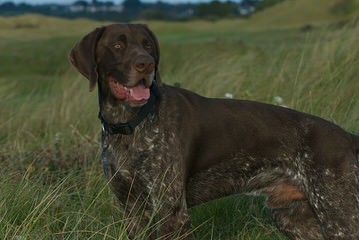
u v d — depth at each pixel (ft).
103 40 10.96
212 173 11.50
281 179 11.63
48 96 27.20
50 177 16.16
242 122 11.48
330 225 10.90
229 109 11.60
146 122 10.82
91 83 10.78
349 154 11.09
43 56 95.09
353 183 10.84
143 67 10.16
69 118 22.72
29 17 227.81
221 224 14.30
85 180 15.83
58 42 115.34
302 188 11.39
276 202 12.00
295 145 11.41
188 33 165.27
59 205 13.73
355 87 19.65
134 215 11.51
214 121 11.38
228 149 11.36
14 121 23.31
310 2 198.59
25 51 101.96
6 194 13.50
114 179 11.30
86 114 22.67
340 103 18.51
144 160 10.84
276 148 11.44
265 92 21.12
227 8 477.77
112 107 11.02
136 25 11.17
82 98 24.23
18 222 12.92
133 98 10.32
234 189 11.82
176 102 11.21
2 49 107.34
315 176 11.06
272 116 11.67
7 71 81.05
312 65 21.99
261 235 13.66
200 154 11.28
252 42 63.77
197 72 23.98
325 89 19.39
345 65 20.70
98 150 17.28
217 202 14.85
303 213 12.19
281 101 18.20
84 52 10.93
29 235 11.29
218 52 27.55
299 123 11.64
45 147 18.62
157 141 10.82
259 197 15.12
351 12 170.30
